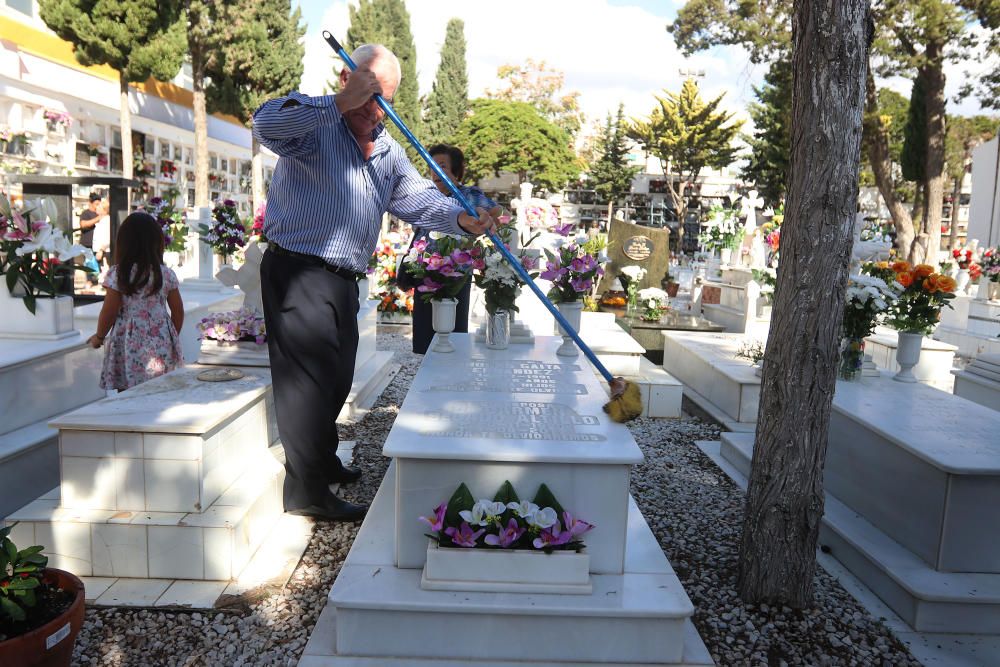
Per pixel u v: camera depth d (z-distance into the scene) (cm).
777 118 2903
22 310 402
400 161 339
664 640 241
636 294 855
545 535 244
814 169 264
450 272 399
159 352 388
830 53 258
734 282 944
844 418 371
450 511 248
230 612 272
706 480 445
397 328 965
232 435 329
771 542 285
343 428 508
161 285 384
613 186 4366
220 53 2064
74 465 296
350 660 238
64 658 216
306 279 316
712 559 330
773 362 280
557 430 272
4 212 395
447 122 4212
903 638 276
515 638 240
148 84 1894
